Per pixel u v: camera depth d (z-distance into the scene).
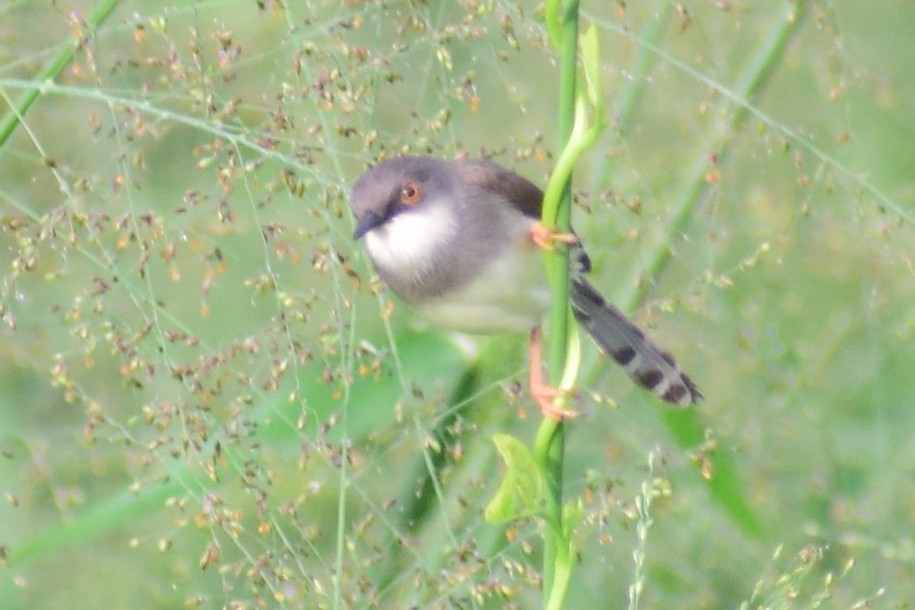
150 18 9.15
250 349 8.63
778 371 12.13
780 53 11.16
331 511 9.75
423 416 9.71
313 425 9.51
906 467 12.47
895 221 10.95
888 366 13.04
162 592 11.09
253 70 10.22
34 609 11.47
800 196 12.12
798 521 12.10
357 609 8.66
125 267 10.38
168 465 8.86
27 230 8.88
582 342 11.95
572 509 6.96
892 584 12.00
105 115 10.71
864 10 13.74
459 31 8.91
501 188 10.05
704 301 10.94
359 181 9.81
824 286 12.48
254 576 8.42
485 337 10.73
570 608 11.59
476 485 9.54
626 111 10.92
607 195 10.16
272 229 8.84
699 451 10.39
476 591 8.43
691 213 11.35
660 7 10.78
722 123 11.17
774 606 7.68
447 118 9.16
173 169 10.58
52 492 11.17
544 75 10.90
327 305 9.99
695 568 11.77
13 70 10.41
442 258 9.88
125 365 8.65
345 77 8.90
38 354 10.91
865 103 12.98
